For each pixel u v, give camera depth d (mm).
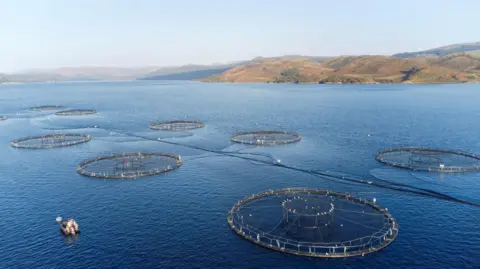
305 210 86750
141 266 68125
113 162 134750
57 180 116562
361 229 79625
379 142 165500
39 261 70438
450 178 112062
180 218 87125
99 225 84312
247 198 96625
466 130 190000
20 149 161250
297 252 71062
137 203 96438
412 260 68750
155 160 137000
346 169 123812
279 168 126062
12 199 101125
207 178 115875
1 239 78938
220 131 199000
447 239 76000
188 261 69438
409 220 84750
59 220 82812
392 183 108875
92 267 68125
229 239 77125
